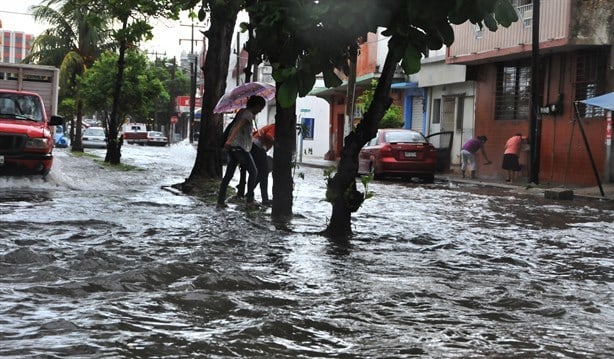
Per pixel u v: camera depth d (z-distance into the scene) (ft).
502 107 91.25
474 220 38.32
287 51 23.59
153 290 17.49
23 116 53.42
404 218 37.96
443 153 99.76
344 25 22.09
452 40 22.90
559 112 79.15
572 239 31.14
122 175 70.18
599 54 74.18
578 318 16.44
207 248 24.56
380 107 28.30
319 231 30.19
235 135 38.91
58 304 15.58
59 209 35.24
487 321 15.88
